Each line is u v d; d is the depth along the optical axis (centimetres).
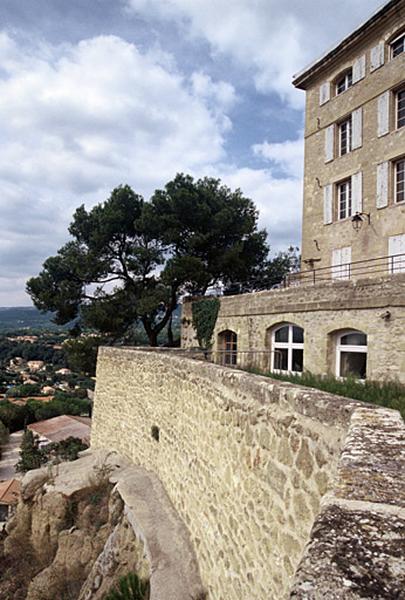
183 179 2245
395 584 104
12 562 1059
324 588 103
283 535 361
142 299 2009
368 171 1609
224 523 518
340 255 1705
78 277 2106
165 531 705
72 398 5884
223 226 2173
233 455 503
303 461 338
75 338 2181
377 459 197
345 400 327
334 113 1781
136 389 1171
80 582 863
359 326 1150
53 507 1061
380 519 139
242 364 1518
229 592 479
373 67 1606
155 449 991
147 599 596
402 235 1479
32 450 3016
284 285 1984
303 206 1905
